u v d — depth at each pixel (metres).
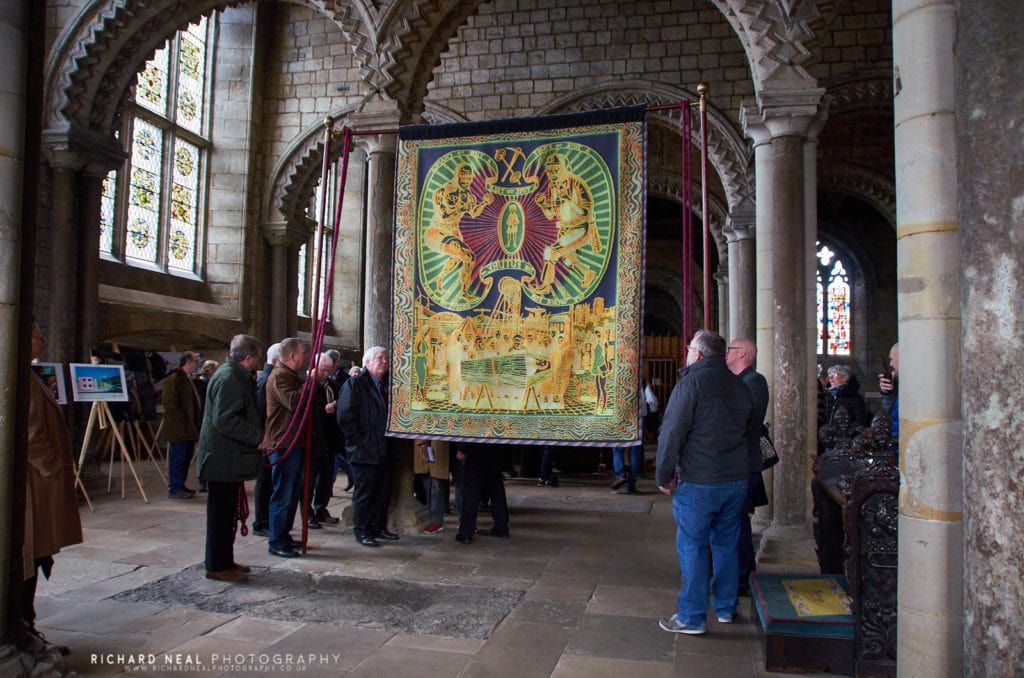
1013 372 2.01
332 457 6.65
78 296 9.41
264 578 4.84
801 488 5.87
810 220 6.27
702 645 3.71
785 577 4.12
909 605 2.36
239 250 13.66
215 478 4.67
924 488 2.32
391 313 5.62
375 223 6.79
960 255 2.18
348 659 3.47
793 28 5.99
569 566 5.25
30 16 3.03
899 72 2.46
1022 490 1.99
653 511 7.53
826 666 3.32
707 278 4.72
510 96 12.67
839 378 7.29
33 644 3.05
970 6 2.13
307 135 13.91
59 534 3.41
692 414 3.83
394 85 6.91
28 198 3.04
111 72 9.23
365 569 5.11
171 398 7.78
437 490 6.52
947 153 2.32
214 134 13.84
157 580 4.74
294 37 14.14
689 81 12.16
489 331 5.38
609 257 5.13
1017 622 1.99
